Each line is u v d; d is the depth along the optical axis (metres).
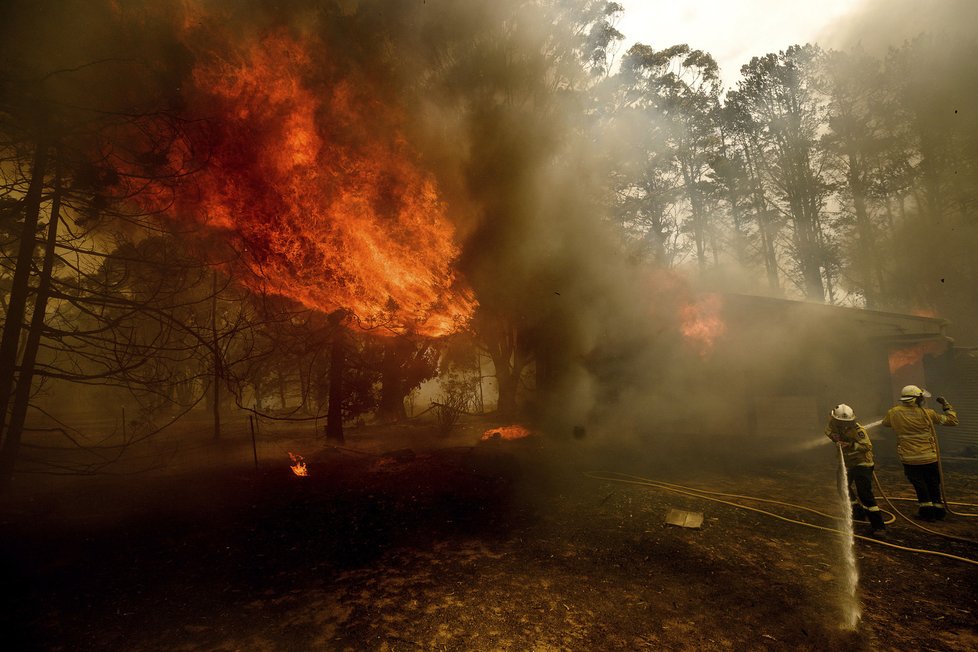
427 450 12.79
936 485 6.41
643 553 5.59
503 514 7.20
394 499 8.11
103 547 6.02
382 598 4.61
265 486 9.20
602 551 5.68
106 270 10.39
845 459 6.11
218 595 4.70
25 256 8.66
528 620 4.16
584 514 7.09
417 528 6.66
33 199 8.62
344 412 18.20
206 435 18.11
